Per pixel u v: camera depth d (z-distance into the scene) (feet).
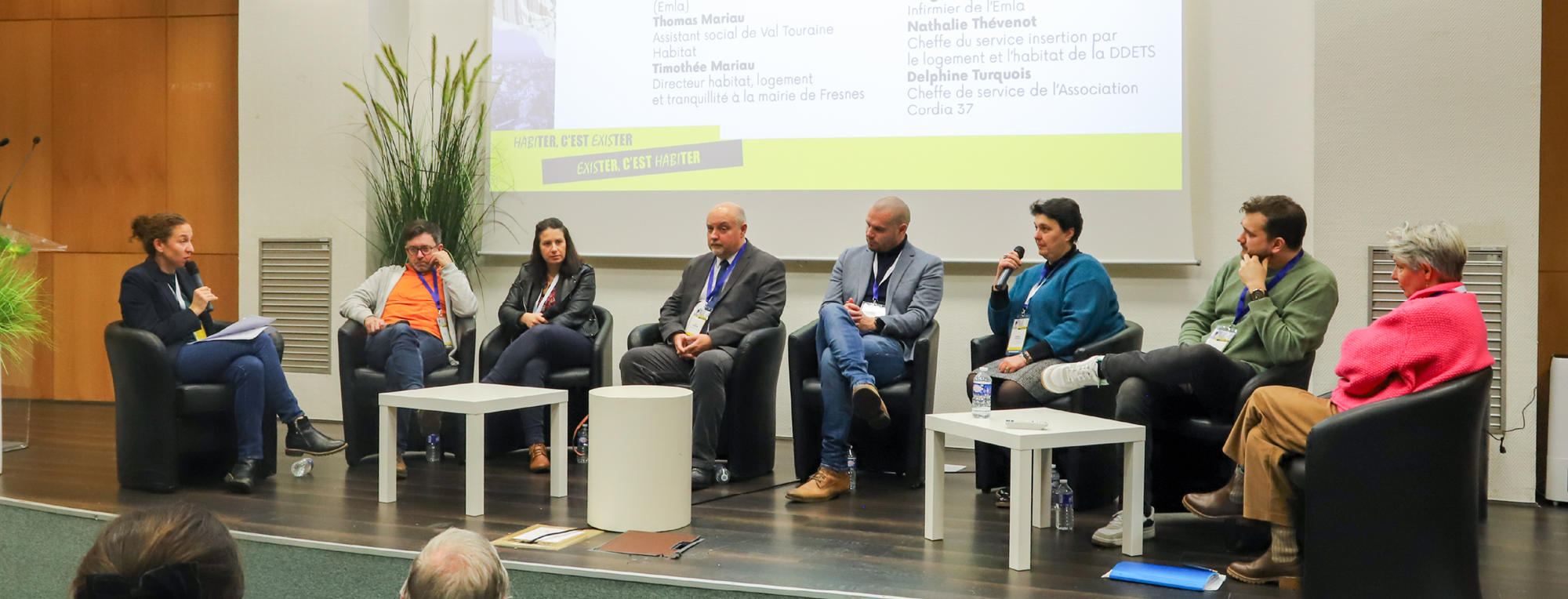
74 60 18.08
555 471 11.50
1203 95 13.79
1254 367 10.17
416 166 15.76
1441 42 11.99
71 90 18.12
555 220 13.88
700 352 12.51
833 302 12.86
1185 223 13.67
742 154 15.26
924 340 11.96
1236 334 10.46
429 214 15.60
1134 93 13.80
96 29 17.98
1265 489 8.25
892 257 12.98
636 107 15.71
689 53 15.46
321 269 16.61
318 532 9.71
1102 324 11.64
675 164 15.56
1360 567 7.52
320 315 16.67
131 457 11.55
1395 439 7.48
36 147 18.28
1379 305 12.24
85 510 10.52
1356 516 7.51
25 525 10.81
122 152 18.02
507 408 10.87
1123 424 9.23
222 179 17.71
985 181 14.37
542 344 13.14
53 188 18.29
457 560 4.39
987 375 10.15
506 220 16.33
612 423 9.91
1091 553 9.27
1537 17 11.68
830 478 11.52
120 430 11.62
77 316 18.26
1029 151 14.20
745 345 12.34
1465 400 7.47
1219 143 13.74
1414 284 8.03
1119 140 13.88
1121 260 13.92
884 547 9.35
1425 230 7.89
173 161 17.85
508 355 13.03
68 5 18.03
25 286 13.51
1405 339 7.74
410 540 9.42
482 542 4.57
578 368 13.66
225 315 17.79
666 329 13.20
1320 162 12.40
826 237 14.98
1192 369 9.69
